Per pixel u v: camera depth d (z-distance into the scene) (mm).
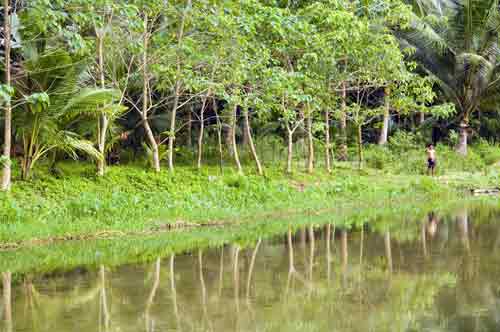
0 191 13422
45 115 15414
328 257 9734
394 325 6004
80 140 16500
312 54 19172
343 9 19969
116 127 19938
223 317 6301
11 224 11852
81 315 6395
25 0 13195
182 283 7867
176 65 18625
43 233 11523
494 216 15430
